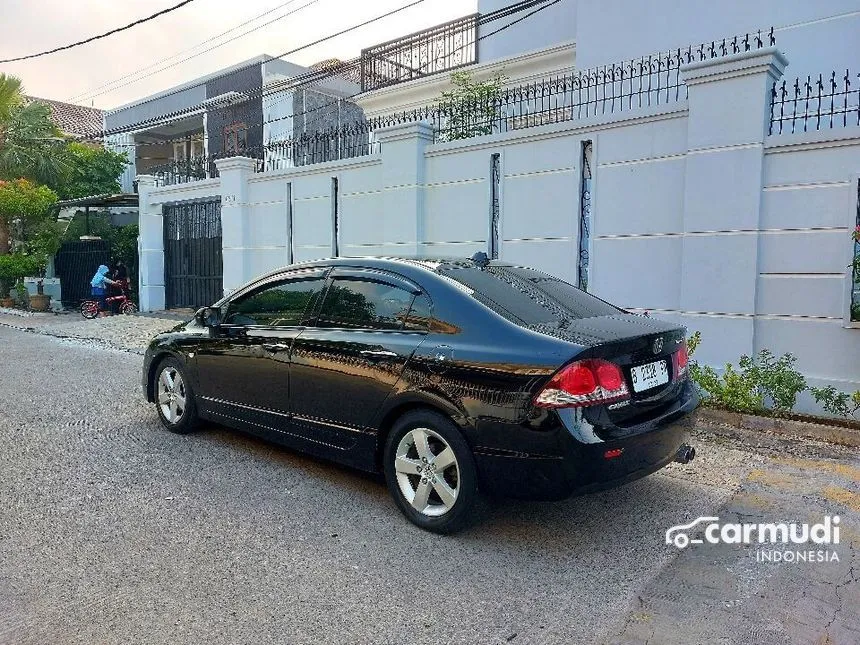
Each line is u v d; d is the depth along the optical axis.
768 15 8.81
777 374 6.06
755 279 6.50
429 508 3.92
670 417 3.79
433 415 3.82
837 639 2.85
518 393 3.47
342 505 4.28
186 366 5.61
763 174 6.42
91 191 21.77
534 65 12.18
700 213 6.78
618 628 2.93
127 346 11.36
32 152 19.14
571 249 7.97
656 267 7.28
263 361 4.84
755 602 3.15
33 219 17.89
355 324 4.37
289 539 3.80
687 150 6.87
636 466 3.59
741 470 4.90
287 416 4.70
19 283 18.05
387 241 9.87
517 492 3.54
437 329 3.94
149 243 16.52
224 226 13.01
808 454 5.27
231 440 5.66
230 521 4.04
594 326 3.79
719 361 6.76
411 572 3.43
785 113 7.71
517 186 8.44
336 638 2.85
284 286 4.94
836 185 6.05
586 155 7.86
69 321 15.19
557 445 3.37
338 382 4.31
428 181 9.41
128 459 5.18
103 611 3.05
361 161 10.51
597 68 9.81
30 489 4.56
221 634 2.88
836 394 6.11
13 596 3.18
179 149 23.84
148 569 3.45
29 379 8.44
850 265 6.02
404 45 14.58
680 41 9.55
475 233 8.93
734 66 6.45
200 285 15.84
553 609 3.09
